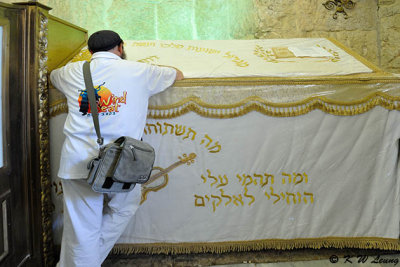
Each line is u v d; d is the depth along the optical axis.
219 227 1.82
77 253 1.36
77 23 2.76
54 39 1.81
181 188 1.78
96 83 1.35
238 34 3.03
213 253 1.86
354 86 1.72
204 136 1.73
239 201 1.80
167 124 1.71
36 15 1.57
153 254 1.85
